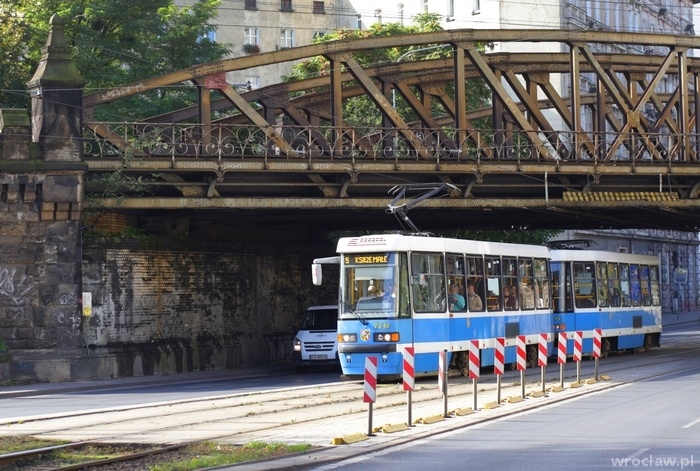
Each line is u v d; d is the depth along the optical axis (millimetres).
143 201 31547
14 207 30891
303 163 31609
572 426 17750
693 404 21047
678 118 37906
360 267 27344
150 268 35000
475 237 52094
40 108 31078
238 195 33781
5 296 30891
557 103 36406
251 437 16344
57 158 30812
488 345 30062
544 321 34000
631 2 83188
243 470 12766
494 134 34469
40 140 30859
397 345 26609
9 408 23156
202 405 22281
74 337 31281
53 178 30750
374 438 16297
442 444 15789
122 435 16891
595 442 15664
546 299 34344
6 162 30484
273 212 35969
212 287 38156
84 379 31281
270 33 87438
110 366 32438
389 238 27250
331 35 56438
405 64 35188
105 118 46375
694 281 102000
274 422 18625
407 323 26859
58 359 30906
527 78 36344
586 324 37281
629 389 24938
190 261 37000
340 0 90500
